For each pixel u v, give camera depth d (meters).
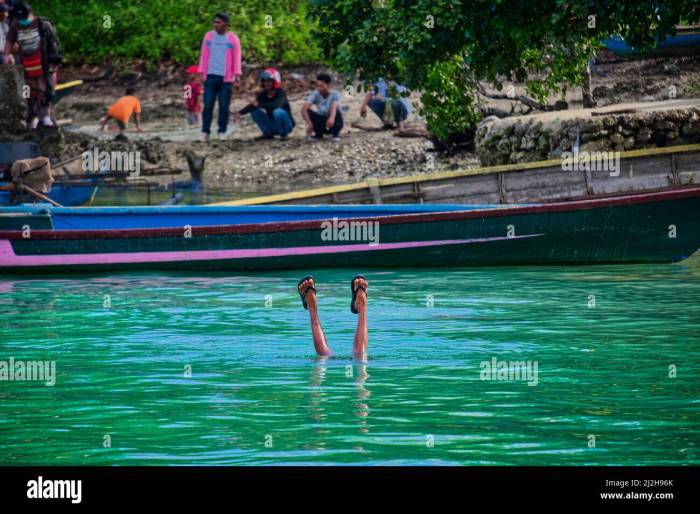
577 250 15.58
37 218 15.59
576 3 16.73
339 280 14.50
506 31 17.72
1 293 13.43
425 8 18.00
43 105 22.52
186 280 14.58
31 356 9.70
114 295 13.27
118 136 28.31
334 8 19.39
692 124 18.88
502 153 20.80
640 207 15.35
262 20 35.09
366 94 28.64
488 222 15.43
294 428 7.34
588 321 11.24
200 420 7.55
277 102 28.38
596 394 8.22
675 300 12.54
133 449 6.92
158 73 34.97
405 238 15.45
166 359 9.55
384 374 8.91
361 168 25.64
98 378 8.83
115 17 35.94
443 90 23.38
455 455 6.74
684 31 20.94
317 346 9.65
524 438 7.08
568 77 22.41
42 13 36.72
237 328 11.01
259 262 15.41
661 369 9.04
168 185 24.27
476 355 9.62
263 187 24.28
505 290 13.42
